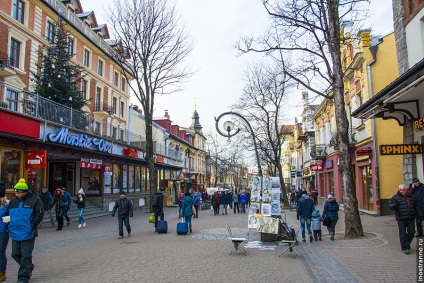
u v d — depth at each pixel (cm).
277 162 3167
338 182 2850
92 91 3091
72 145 1877
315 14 1220
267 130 3356
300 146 5169
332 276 682
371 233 1194
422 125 1095
